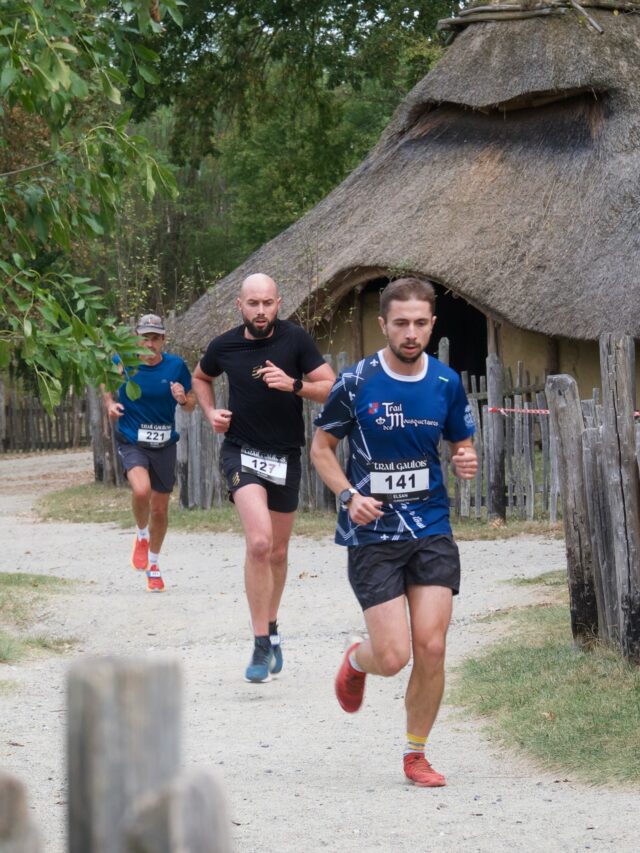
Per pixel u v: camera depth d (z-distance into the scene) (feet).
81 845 9.54
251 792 34.86
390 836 30.30
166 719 9.66
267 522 50.60
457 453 37.06
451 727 42.37
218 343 52.60
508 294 116.37
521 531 91.56
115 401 74.18
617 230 116.06
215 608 67.36
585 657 46.70
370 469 36.01
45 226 48.16
